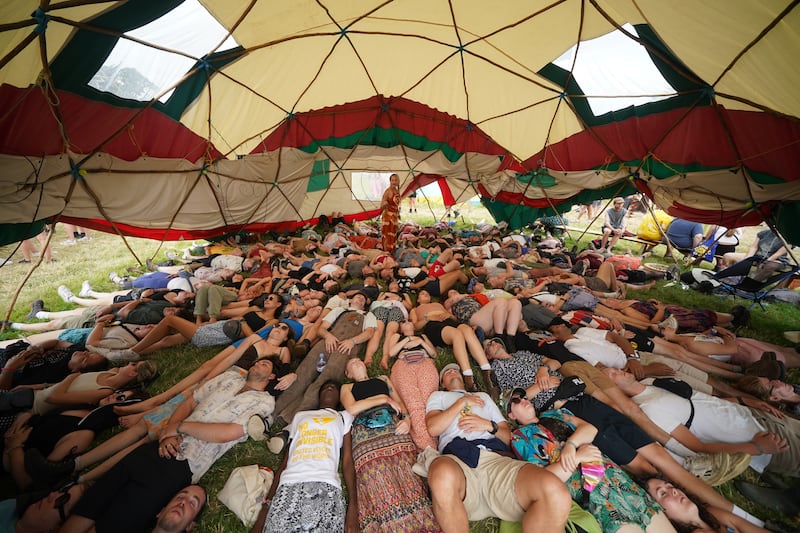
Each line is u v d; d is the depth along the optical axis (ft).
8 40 12.08
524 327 16.15
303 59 22.45
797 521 8.18
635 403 10.85
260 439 10.35
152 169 21.75
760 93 16.67
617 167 26.53
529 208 36.47
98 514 7.74
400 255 27.20
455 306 18.38
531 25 20.03
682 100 20.25
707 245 29.09
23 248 24.36
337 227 35.40
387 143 32.48
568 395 11.13
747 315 17.22
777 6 12.82
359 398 11.21
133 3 13.84
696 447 9.69
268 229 34.19
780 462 9.25
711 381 12.03
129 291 19.17
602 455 9.05
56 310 18.38
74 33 13.94
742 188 21.30
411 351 13.80
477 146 32.42
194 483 9.14
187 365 14.15
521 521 8.05
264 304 17.88
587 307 18.21
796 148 17.94
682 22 15.42
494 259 25.21
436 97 28.81
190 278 20.94
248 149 26.50
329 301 18.10
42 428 9.59
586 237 39.06
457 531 7.72
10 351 12.75
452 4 19.44
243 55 19.98
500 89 26.22
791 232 20.61
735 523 7.80
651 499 8.18
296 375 12.53
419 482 8.98
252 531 8.09
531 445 9.62
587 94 23.43
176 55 17.88
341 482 9.63
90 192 19.60
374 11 19.83
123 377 11.85
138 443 9.79
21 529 7.47
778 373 11.78
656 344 14.35
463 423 9.91
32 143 16.11
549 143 28.73
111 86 17.15
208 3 15.74
